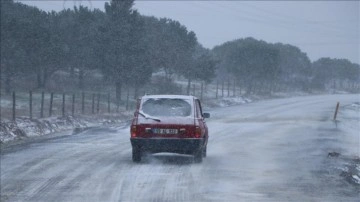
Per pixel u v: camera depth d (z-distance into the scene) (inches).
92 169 616.4
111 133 1119.6
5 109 1408.7
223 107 2385.6
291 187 520.1
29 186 506.0
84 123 1341.0
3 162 665.0
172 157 741.3
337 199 468.1
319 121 1562.5
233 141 997.2
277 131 1227.2
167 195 467.5
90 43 2112.5
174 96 711.1
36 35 1872.5
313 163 695.7
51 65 2014.0
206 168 636.1
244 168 641.6
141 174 582.9
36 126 1103.6
